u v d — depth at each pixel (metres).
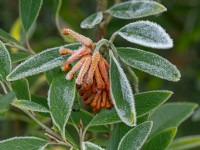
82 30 0.77
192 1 0.86
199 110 0.58
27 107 0.41
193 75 0.93
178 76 0.41
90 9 0.88
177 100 0.92
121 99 0.40
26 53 0.50
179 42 0.88
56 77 0.42
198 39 0.89
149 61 0.42
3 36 0.50
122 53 0.43
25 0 0.51
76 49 0.43
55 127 0.43
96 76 0.41
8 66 0.44
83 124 0.49
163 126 0.56
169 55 0.91
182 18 0.89
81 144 0.45
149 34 0.41
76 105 0.45
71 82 0.42
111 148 0.47
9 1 0.84
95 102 0.43
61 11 0.78
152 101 0.45
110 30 0.75
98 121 0.45
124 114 0.40
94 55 0.40
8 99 0.41
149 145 0.48
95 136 0.55
